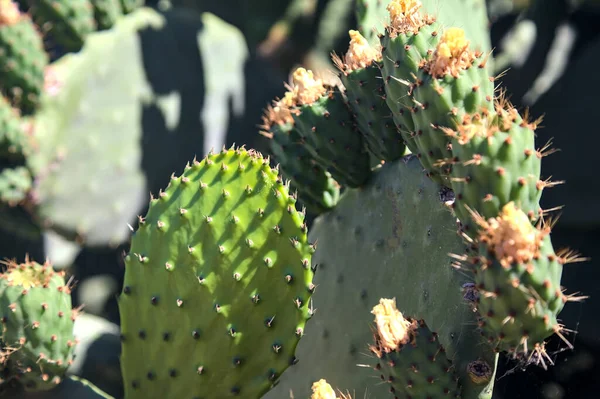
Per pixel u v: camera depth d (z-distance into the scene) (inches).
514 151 49.3
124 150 77.2
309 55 102.5
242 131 84.6
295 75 58.7
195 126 81.0
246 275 53.0
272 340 53.3
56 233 75.8
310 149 58.9
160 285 53.9
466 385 52.6
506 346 50.1
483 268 48.8
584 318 73.6
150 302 54.0
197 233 53.3
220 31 84.7
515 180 49.4
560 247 78.2
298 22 102.0
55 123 75.0
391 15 54.1
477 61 51.5
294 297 53.0
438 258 54.9
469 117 50.7
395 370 51.4
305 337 60.6
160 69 79.3
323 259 60.8
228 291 53.1
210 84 82.4
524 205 49.7
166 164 79.1
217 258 53.1
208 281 53.1
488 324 49.7
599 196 77.5
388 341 51.5
